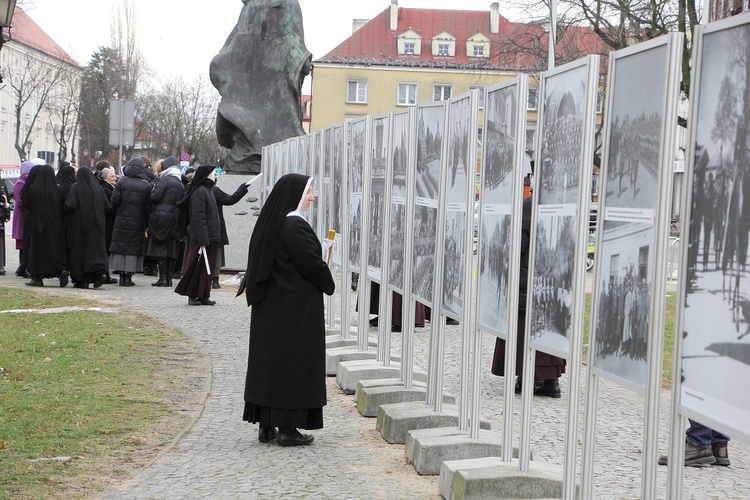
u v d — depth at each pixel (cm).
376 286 1449
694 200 405
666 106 435
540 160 589
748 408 368
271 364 779
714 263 390
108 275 2033
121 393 950
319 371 784
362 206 1062
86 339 1255
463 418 738
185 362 1135
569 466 540
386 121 967
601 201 495
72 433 785
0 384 970
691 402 407
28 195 1902
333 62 8562
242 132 2306
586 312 1753
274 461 730
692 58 405
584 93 524
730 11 1052
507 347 634
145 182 1958
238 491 645
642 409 983
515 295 628
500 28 8800
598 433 870
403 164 912
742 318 372
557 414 948
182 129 8294
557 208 560
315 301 789
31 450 729
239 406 923
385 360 1009
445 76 8581
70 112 8375
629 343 464
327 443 793
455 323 1619
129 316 1500
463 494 597
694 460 780
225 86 2344
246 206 2278
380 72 8600
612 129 485
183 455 743
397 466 720
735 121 378
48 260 1891
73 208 1883
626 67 473
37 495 614
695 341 404
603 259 493
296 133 2333
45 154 6900
